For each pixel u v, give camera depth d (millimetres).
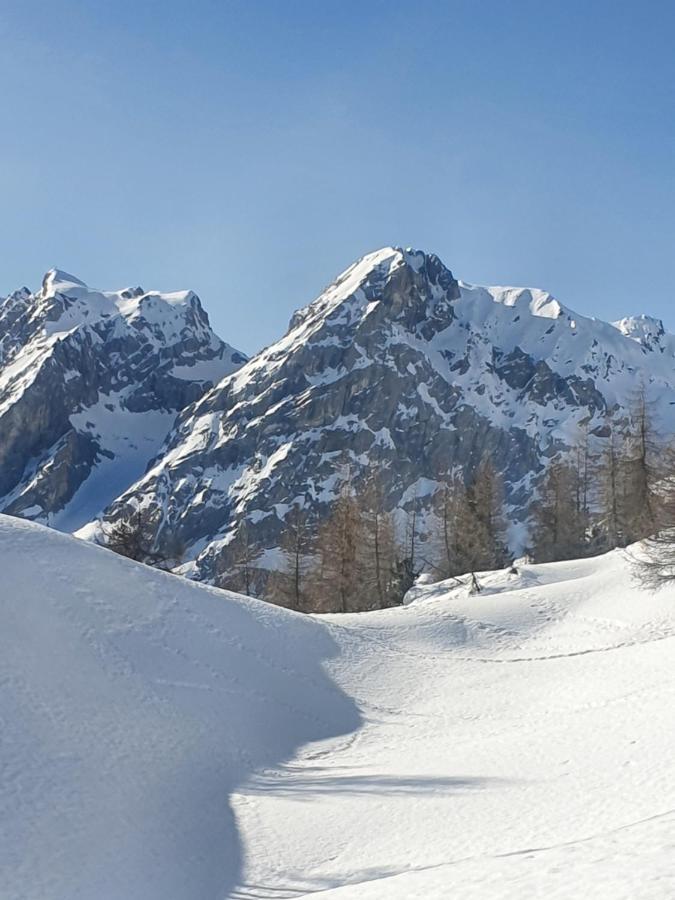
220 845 16172
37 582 26406
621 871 7500
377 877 13719
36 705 19531
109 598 28219
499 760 20547
